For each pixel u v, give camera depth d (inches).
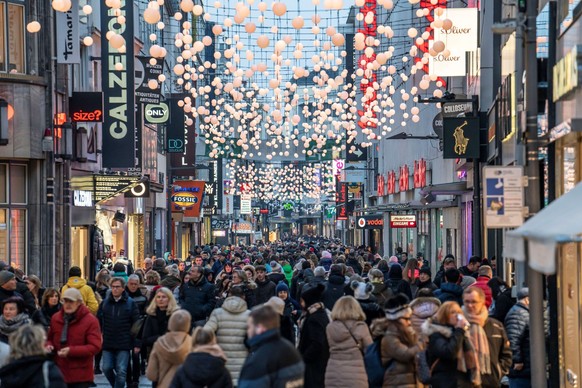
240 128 2623.0
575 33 817.5
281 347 539.5
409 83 3508.9
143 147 2854.3
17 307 860.0
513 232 581.0
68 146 1892.2
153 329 984.3
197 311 1178.6
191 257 2406.5
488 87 1900.8
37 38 1820.9
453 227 2652.6
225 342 845.8
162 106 2598.4
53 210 1849.2
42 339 573.6
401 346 729.6
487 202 742.5
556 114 903.1
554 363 914.1
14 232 1822.1
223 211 6402.6
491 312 1034.1
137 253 3075.8
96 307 1156.5
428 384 716.7
